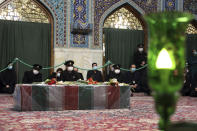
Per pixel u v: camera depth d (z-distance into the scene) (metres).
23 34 8.86
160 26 0.62
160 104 0.65
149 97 8.14
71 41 9.07
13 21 8.77
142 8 9.90
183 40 0.63
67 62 8.02
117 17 9.94
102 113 4.45
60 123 3.45
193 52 9.50
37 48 8.98
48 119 3.77
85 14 9.25
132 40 10.02
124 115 4.24
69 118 3.88
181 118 3.98
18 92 4.69
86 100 4.88
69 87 4.79
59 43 8.98
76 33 9.11
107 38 9.76
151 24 0.64
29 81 7.51
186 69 9.18
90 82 5.16
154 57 0.63
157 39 0.62
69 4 9.09
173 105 0.65
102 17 9.45
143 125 3.34
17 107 4.72
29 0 8.98
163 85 0.62
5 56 8.68
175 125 0.67
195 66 9.12
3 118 3.83
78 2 9.19
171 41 0.61
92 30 9.27
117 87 5.07
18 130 2.96
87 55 9.20
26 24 8.90
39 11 9.07
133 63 9.80
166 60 0.61
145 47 10.06
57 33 8.96
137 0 9.82
